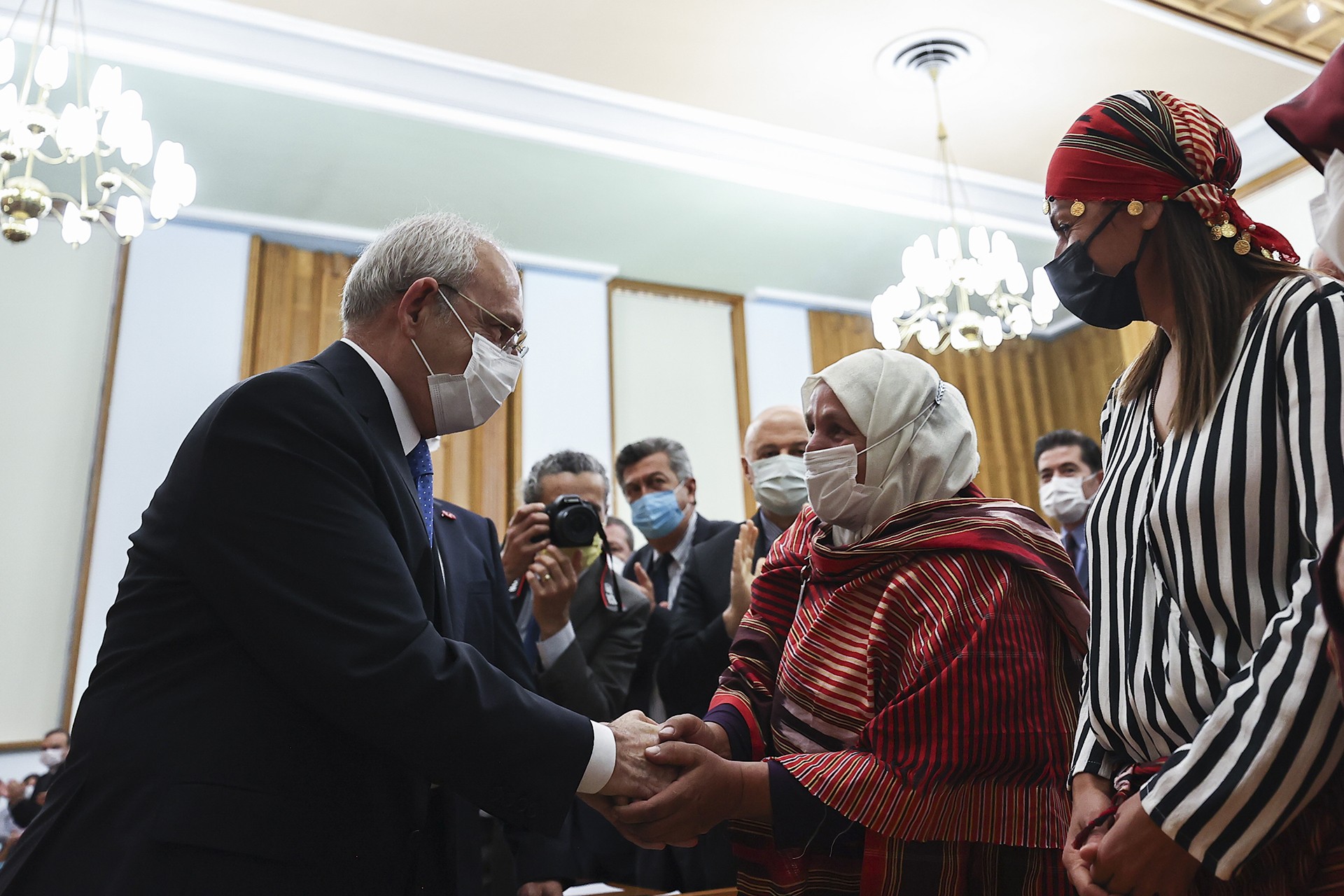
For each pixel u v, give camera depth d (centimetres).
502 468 730
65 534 627
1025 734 133
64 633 616
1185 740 109
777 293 873
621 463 325
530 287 779
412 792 135
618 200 708
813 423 166
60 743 571
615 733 142
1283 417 107
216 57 545
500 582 184
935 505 150
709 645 238
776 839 135
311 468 128
